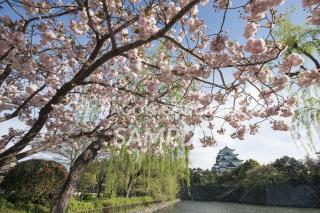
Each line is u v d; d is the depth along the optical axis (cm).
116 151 821
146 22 348
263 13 321
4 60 414
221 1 339
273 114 466
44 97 548
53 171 1341
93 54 432
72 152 1814
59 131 627
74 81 427
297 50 703
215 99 477
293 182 5062
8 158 438
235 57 361
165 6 397
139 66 421
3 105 598
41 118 445
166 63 468
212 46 328
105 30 543
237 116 529
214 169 9000
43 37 504
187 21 383
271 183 5259
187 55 461
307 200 4725
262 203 5291
